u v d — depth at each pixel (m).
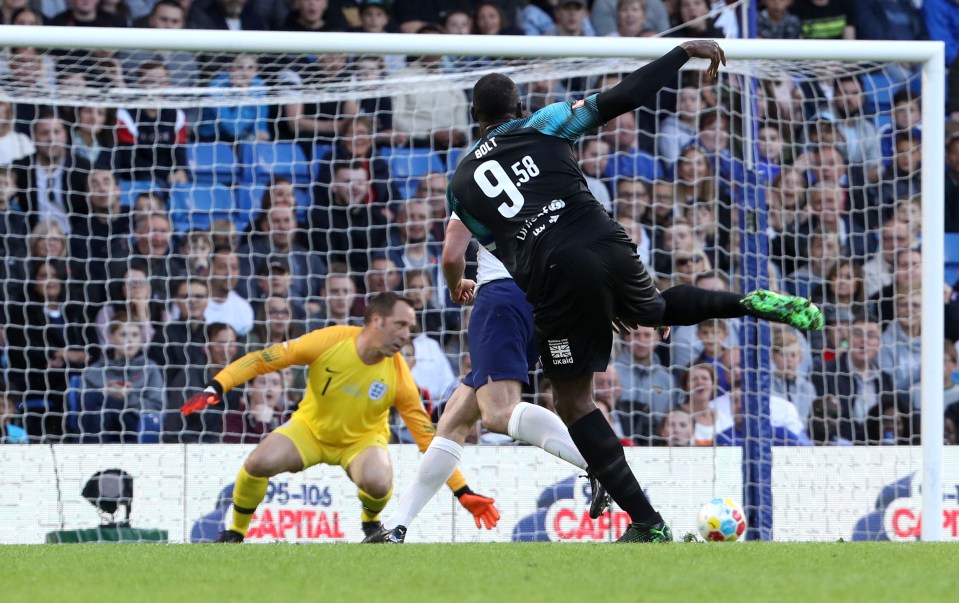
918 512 17.97
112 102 21.17
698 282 22.67
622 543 10.58
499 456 17.55
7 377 22.09
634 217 23.31
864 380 22.30
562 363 10.11
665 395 21.84
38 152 23.12
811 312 9.97
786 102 23.31
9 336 22.25
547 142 10.20
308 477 17.50
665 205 23.39
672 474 17.64
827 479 18.00
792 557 8.94
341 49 16.12
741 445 19.31
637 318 10.09
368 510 15.59
